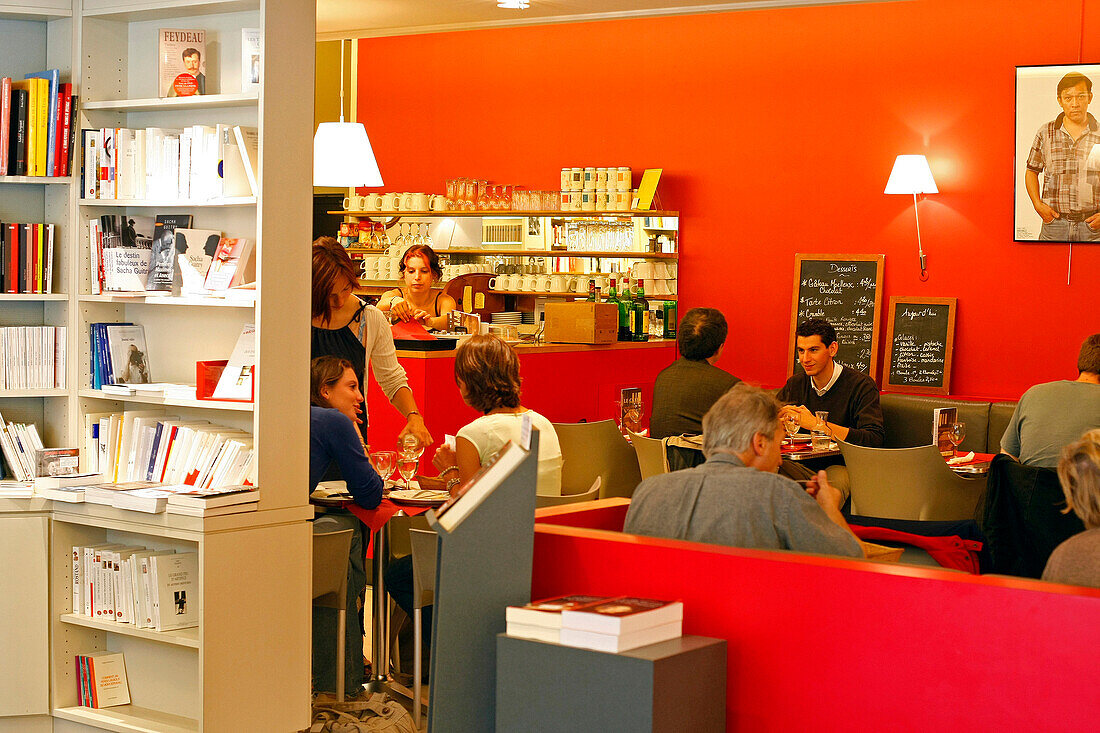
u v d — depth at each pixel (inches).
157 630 155.6
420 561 163.5
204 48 169.2
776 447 127.1
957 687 98.3
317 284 191.0
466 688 107.6
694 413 231.5
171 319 176.9
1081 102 297.3
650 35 356.5
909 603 100.5
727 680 109.0
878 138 325.7
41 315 183.2
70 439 175.2
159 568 155.9
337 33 305.7
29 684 164.4
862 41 326.6
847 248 331.0
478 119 387.5
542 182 376.8
